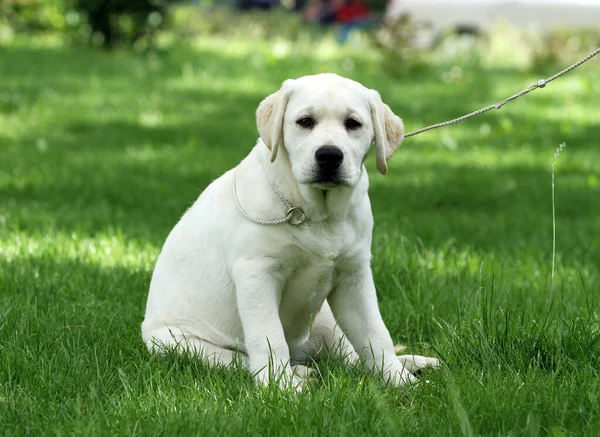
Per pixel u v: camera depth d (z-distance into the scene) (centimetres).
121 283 879
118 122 1970
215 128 1945
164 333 693
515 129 2006
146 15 3112
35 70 2553
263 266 637
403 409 577
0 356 655
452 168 1675
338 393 573
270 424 536
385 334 669
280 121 634
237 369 636
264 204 635
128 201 1342
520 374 616
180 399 571
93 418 542
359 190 652
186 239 698
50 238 1049
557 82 2759
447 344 673
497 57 3506
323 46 3362
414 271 904
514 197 1482
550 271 951
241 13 4594
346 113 629
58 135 1836
